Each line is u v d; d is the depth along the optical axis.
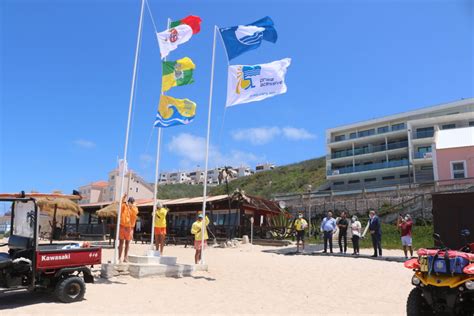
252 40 13.77
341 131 66.69
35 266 7.93
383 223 31.95
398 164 55.91
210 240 28.89
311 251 20.12
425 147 55.12
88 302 8.23
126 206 12.78
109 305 8.06
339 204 38.19
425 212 29.72
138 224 37.69
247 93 13.55
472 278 6.23
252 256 18.31
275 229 29.66
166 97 14.11
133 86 12.85
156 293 9.54
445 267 6.47
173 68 13.88
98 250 8.96
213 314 7.70
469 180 32.81
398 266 14.53
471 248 7.55
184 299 8.98
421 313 6.87
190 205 33.28
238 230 29.61
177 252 20.84
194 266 12.76
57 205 20.70
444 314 6.43
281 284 11.20
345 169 62.00
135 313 7.51
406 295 9.83
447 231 14.38
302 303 8.88
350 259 16.64
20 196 8.79
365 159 62.41
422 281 6.64
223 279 11.86
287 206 42.44
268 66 13.43
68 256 8.41
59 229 21.34
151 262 12.30
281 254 19.59
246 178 88.81
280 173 83.31
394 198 34.66
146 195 61.72
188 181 153.62
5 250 16.41
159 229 14.85
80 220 44.78
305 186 70.69
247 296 9.54
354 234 17.97
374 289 10.56
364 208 36.31
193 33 14.06
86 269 8.73
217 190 89.19
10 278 7.88
